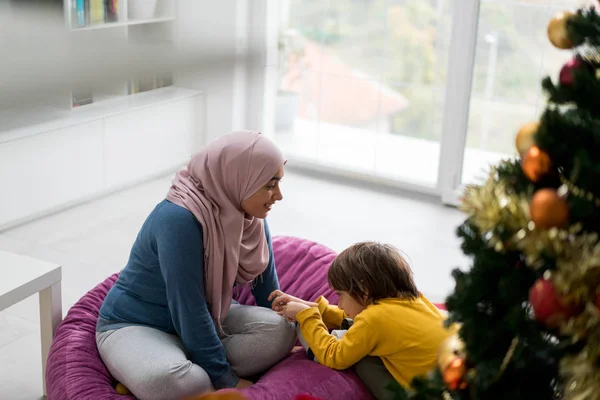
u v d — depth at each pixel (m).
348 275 1.86
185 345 1.92
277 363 2.07
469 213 0.76
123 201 3.94
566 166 0.70
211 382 1.93
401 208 4.02
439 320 1.85
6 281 2.05
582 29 0.70
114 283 2.23
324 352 1.89
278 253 2.55
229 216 1.95
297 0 4.46
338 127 4.46
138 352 1.88
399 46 4.14
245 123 4.59
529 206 0.66
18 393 2.25
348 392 1.85
